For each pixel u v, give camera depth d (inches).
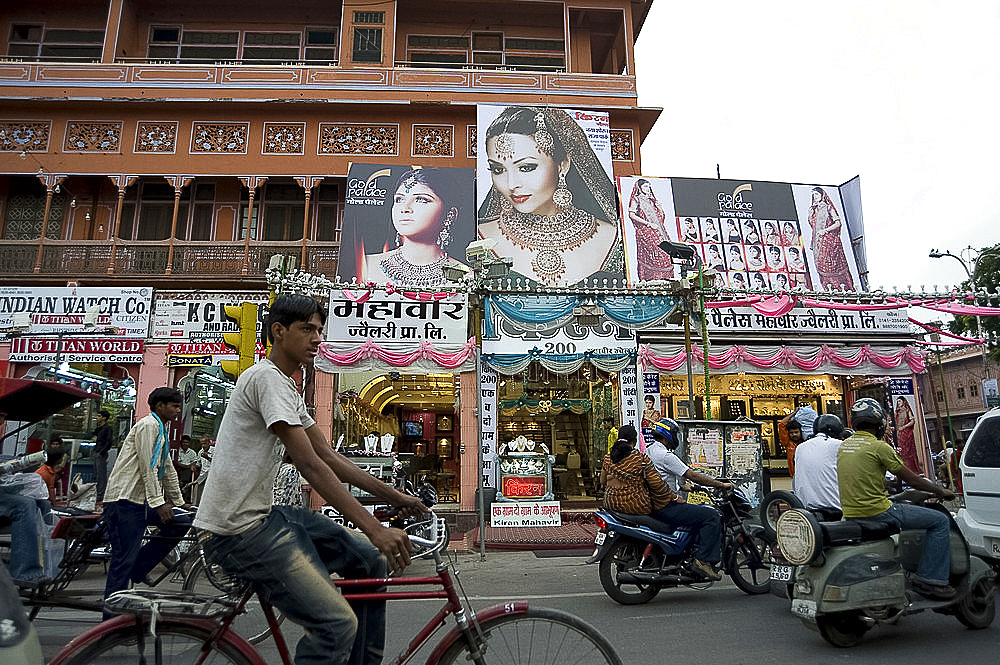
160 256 632.4
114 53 715.4
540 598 256.5
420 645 101.0
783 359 545.6
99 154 661.3
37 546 193.6
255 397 97.4
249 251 639.1
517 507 470.3
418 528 125.0
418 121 690.2
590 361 492.1
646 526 241.8
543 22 810.8
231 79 689.0
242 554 93.7
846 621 189.0
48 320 565.9
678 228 623.2
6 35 756.0
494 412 484.4
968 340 578.2
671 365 537.6
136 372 575.2
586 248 609.0
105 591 194.1
